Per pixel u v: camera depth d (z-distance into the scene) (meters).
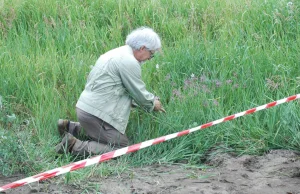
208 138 6.34
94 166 5.68
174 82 7.25
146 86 7.17
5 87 7.23
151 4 9.16
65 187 5.27
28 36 8.63
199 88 6.95
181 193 5.07
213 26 8.77
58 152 6.17
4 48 8.13
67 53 8.12
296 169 5.62
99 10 9.28
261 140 6.27
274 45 7.91
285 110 6.45
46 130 6.59
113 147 6.28
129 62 6.17
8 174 5.69
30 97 7.09
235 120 6.54
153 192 5.13
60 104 7.04
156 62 7.59
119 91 6.27
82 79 7.34
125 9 9.24
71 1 9.37
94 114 6.23
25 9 9.23
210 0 9.30
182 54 7.72
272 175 5.52
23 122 6.82
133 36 6.32
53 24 8.59
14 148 5.69
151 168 5.89
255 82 7.10
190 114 6.54
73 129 6.55
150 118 6.57
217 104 6.62
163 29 8.74
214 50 7.82
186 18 8.98
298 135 6.23
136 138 6.53
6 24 8.90
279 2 8.80
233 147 6.29
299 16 8.53
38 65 7.61
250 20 8.59
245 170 5.69
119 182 5.40
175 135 5.14
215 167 5.89
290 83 7.16
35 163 5.79
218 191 5.10
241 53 7.68
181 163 6.05
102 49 8.30
